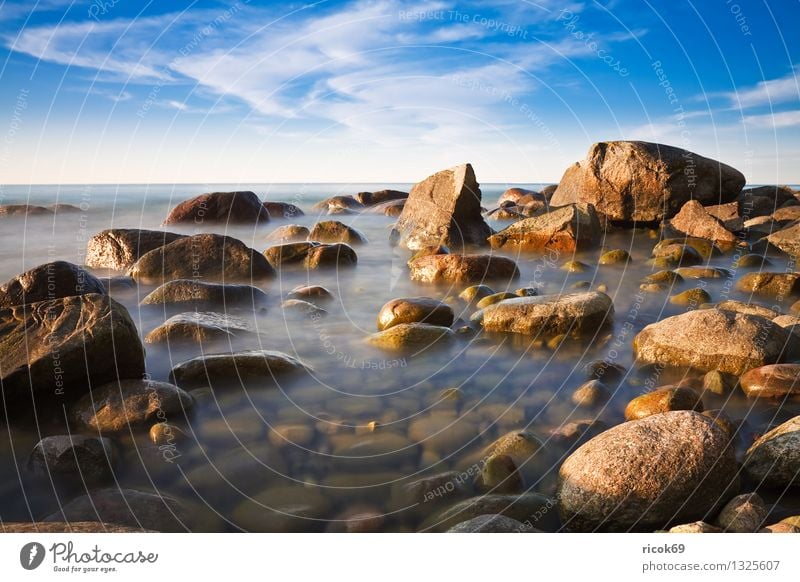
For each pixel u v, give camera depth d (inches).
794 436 134.8
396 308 246.2
